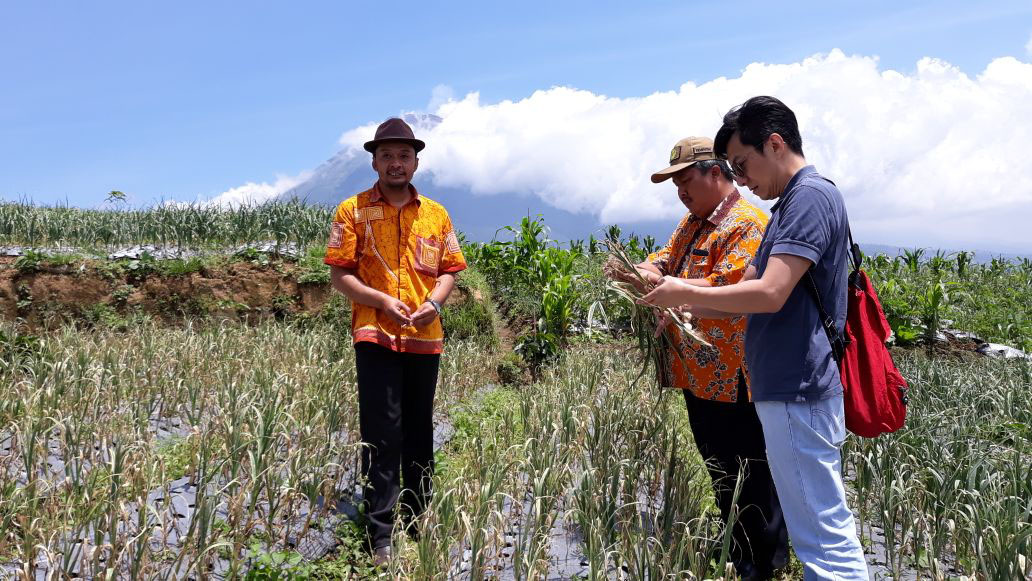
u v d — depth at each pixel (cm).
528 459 375
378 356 337
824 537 239
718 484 321
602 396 514
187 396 511
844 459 420
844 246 243
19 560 285
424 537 282
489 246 1009
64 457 357
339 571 310
